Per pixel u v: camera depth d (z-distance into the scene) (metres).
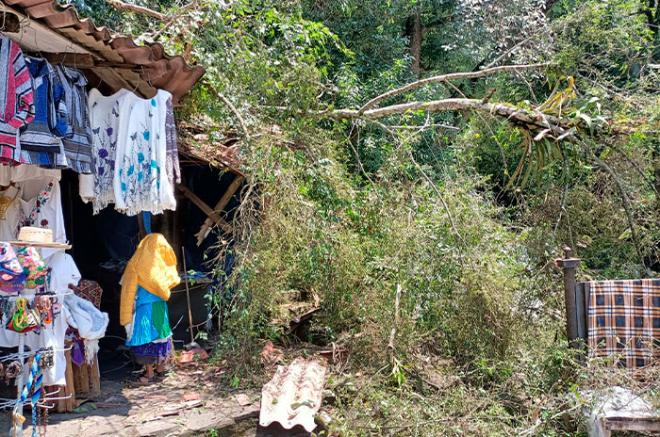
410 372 5.93
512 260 6.61
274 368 5.91
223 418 4.84
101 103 5.49
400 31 12.83
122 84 6.05
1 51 4.35
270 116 7.36
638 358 4.95
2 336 4.75
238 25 7.91
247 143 6.46
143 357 5.65
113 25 8.38
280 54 7.76
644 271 7.53
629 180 7.54
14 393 4.91
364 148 9.69
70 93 5.00
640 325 4.98
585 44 8.13
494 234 6.68
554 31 8.30
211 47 7.62
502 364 5.76
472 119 7.76
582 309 5.09
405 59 11.81
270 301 6.11
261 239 6.10
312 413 4.82
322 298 6.83
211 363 5.96
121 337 6.90
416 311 6.20
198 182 7.94
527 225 7.64
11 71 4.37
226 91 7.00
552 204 7.61
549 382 5.40
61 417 4.80
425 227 6.50
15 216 5.41
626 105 7.33
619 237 7.46
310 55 7.54
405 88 7.72
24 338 4.73
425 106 7.66
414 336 6.17
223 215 7.68
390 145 7.60
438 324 6.22
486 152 9.40
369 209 6.73
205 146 7.00
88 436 4.44
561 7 11.86
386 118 9.77
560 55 7.81
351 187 6.99
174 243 7.55
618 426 4.37
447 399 5.29
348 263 6.41
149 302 5.64
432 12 13.18
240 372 5.68
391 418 5.00
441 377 5.88
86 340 5.04
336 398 5.28
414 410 5.06
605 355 4.98
